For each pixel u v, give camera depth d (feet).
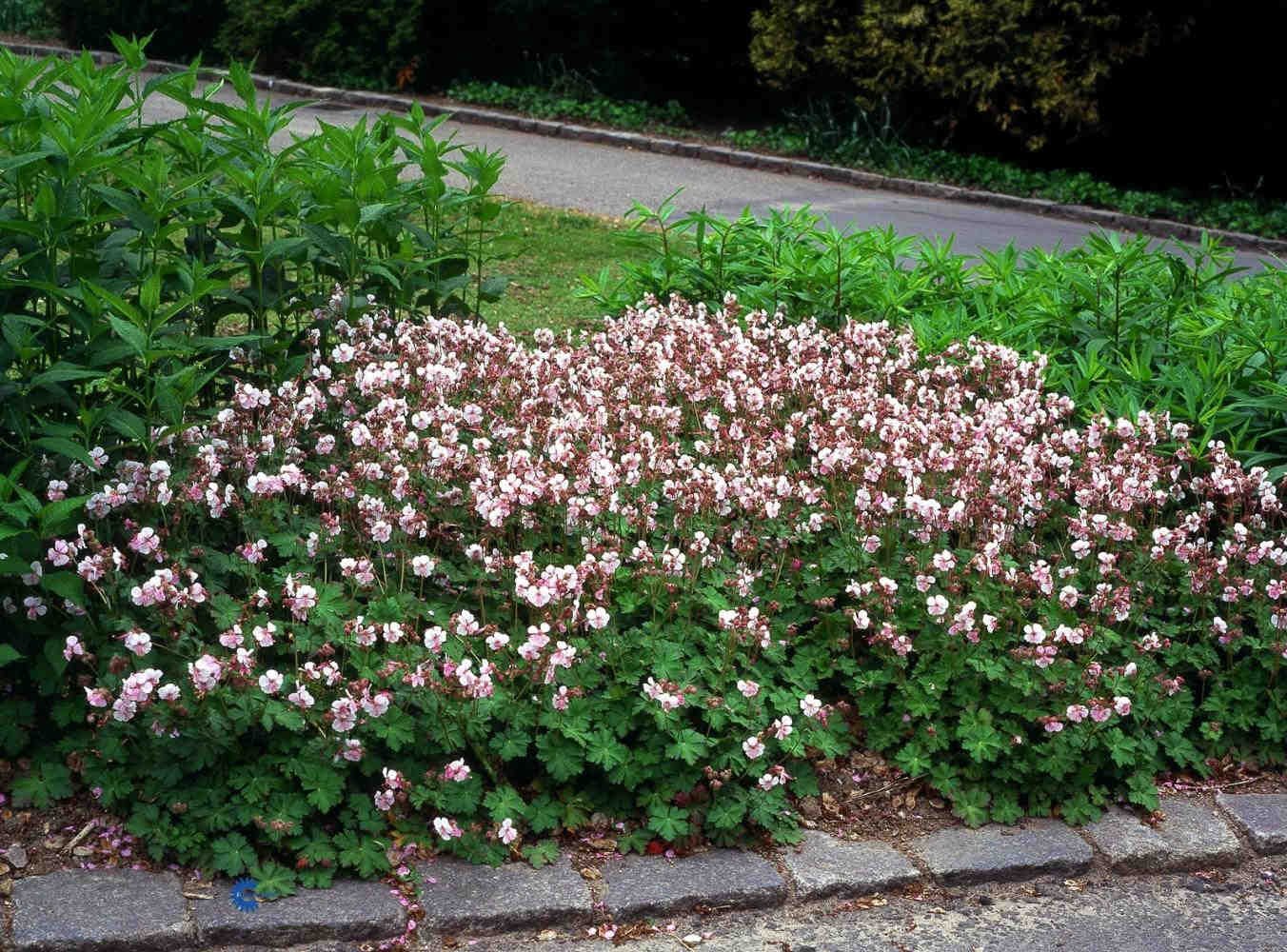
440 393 15.28
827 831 12.62
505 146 48.37
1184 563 15.43
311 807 11.37
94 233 14.58
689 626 13.52
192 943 10.32
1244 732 14.61
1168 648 14.84
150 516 12.99
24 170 13.00
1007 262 23.25
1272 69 49.75
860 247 22.91
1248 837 13.16
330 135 16.61
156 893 10.67
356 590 13.10
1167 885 12.55
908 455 15.56
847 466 15.24
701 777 12.41
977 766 13.30
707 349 18.08
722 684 12.83
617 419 16.35
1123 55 48.24
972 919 11.75
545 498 14.25
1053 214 46.42
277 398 15.10
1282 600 15.29
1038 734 13.60
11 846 10.93
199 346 13.25
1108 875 12.60
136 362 13.88
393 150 17.37
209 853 11.13
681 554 13.88
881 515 14.84
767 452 15.42
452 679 12.00
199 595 11.98
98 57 57.98
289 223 16.74
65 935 10.02
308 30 56.24
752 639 13.09
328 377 15.19
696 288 22.70
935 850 12.47
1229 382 18.57
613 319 21.34
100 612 12.21
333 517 13.30
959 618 13.35
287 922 10.53
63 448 11.81
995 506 15.12
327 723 11.80
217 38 58.23
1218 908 12.21
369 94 54.44
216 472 13.02
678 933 11.22
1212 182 53.06
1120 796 13.50
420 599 13.25
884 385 18.57
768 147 51.42
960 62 50.01
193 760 11.29
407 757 12.03
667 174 45.73
